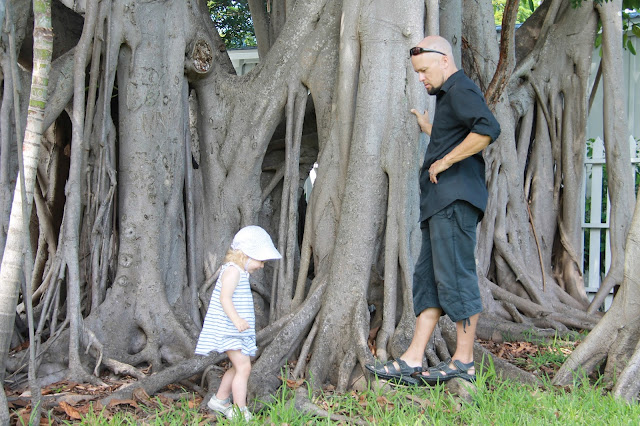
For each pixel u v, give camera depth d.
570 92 8.66
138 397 4.74
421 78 4.74
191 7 6.71
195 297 6.51
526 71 8.66
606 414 4.23
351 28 6.13
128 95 6.27
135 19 6.25
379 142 5.89
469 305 4.55
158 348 5.90
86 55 6.04
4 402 4.07
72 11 7.07
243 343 4.38
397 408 4.30
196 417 4.35
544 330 7.29
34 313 6.49
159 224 6.27
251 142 6.93
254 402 4.62
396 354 5.36
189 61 6.73
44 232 7.48
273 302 6.54
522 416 4.16
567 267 8.58
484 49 8.26
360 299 5.63
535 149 8.71
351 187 5.89
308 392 4.74
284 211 6.71
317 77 6.75
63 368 5.45
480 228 8.20
